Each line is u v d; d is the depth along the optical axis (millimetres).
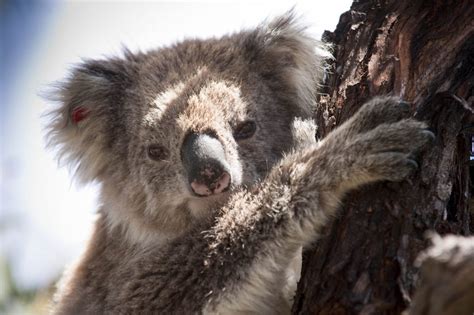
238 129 7867
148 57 8945
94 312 8289
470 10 6090
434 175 5477
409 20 6355
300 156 6617
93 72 8727
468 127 5832
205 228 7160
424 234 5211
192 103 7809
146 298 7410
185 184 7566
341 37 7574
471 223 6676
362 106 6156
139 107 8203
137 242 8164
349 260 5277
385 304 4969
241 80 8219
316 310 5242
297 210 6340
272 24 8844
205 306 6863
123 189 8312
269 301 7023
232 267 6762
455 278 3742
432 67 5969
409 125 5676
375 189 5609
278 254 6535
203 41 9047
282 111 8375
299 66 8367
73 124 8680
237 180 7508
